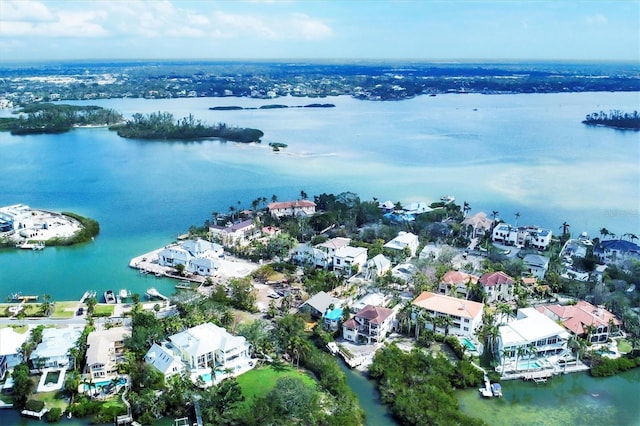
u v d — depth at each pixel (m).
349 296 177.38
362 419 118.19
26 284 192.25
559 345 144.00
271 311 162.75
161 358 133.50
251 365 137.88
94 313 165.88
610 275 189.88
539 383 132.62
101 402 121.62
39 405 118.94
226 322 154.88
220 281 191.62
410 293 181.25
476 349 145.38
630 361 139.50
